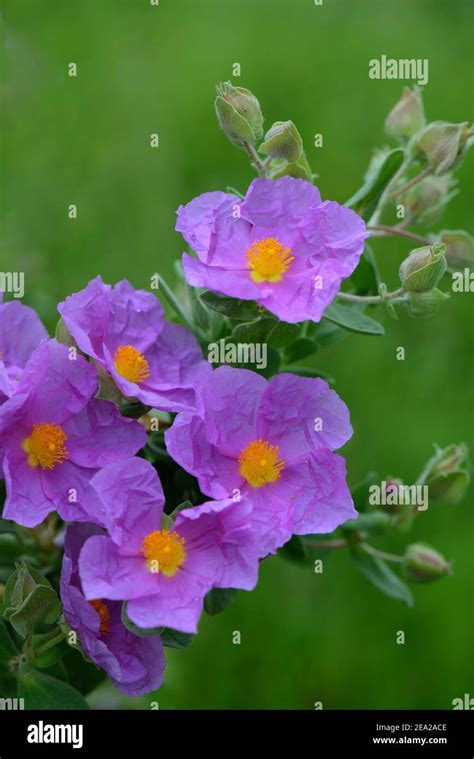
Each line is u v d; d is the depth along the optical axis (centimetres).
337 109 122
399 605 95
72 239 104
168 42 127
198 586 56
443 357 106
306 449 58
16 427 58
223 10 134
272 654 91
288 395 58
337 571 96
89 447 59
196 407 58
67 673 63
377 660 92
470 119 125
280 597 94
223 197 59
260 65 126
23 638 62
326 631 93
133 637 58
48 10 122
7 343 61
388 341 106
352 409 102
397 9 139
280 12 136
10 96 100
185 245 108
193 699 88
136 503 57
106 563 56
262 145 59
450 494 67
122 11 128
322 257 59
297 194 59
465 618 94
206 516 57
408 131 67
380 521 67
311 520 58
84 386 58
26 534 66
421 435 101
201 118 118
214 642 91
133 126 116
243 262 59
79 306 59
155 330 61
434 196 66
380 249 106
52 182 107
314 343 64
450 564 68
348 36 133
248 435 58
